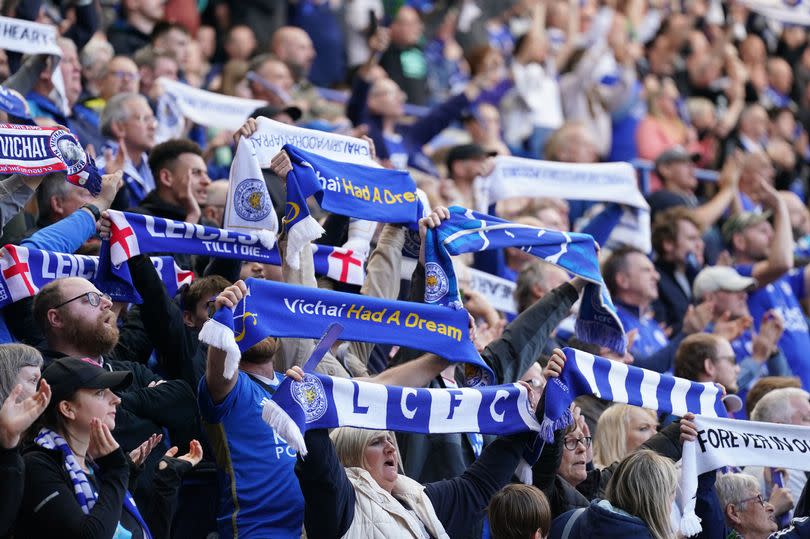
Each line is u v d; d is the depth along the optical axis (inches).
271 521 778.2
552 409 816.3
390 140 1483.8
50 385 715.4
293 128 963.3
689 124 2060.8
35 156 862.5
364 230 1003.3
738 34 2412.6
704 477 885.2
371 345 957.8
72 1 1424.7
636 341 1249.4
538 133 1876.2
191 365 867.4
